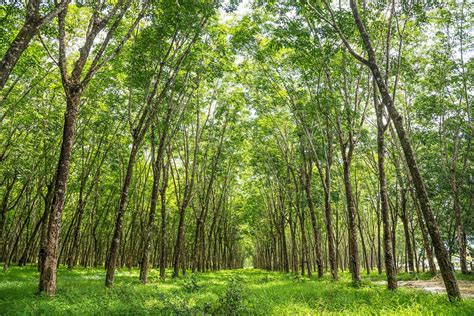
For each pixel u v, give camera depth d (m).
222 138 28.31
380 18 15.91
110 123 23.47
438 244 10.40
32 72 20.06
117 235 15.57
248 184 41.94
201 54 18.95
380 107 15.15
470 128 23.34
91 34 12.30
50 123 22.11
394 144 26.61
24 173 24.41
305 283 17.77
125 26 17.17
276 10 14.70
